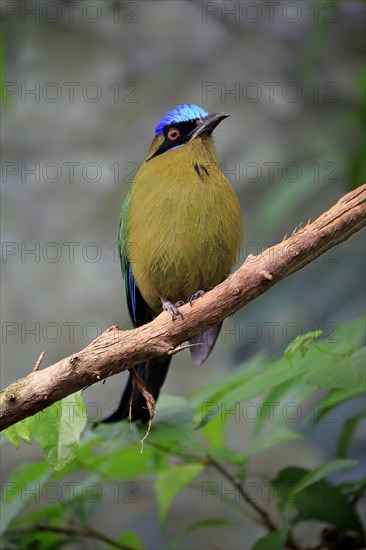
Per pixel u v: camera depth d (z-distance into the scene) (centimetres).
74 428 538
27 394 517
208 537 1294
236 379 727
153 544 1295
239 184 1440
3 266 1616
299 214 1386
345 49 1453
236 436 1387
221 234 819
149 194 823
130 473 726
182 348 547
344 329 684
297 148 1444
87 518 723
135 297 888
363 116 1147
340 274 1191
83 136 1620
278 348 1166
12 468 1438
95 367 528
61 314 1584
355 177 1099
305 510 697
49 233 1616
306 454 1345
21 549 721
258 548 645
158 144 868
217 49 1609
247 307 1212
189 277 832
